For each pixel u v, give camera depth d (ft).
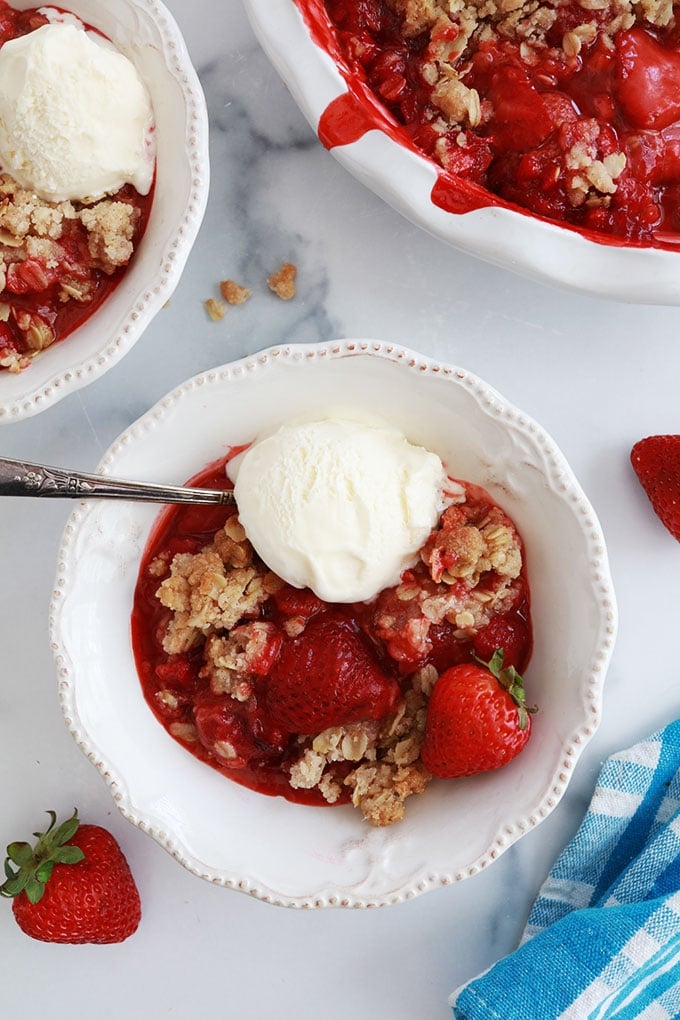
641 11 2.38
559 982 2.50
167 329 2.57
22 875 2.50
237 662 2.38
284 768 2.44
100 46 2.41
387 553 2.36
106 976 2.64
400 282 2.56
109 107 2.37
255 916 2.62
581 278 2.38
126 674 2.45
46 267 2.40
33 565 2.60
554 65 2.39
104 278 2.44
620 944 2.50
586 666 2.35
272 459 2.37
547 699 2.40
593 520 2.35
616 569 2.59
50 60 2.34
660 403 2.57
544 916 2.59
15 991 2.65
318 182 2.55
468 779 2.42
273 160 2.55
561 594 2.39
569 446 2.58
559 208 2.41
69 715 2.40
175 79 2.38
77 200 2.41
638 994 2.52
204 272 2.57
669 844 2.54
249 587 2.40
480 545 2.38
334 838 2.43
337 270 2.56
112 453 2.39
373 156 2.36
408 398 2.40
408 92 2.42
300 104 2.36
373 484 2.36
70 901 2.51
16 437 2.58
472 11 2.40
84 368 2.40
